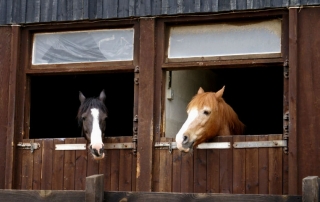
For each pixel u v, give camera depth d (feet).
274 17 26.35
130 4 27.68
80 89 38.17
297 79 25.34
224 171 25.79
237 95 38.96
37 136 35.81
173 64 27.09
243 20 26.78
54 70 28.55
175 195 21.48
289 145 24.99
